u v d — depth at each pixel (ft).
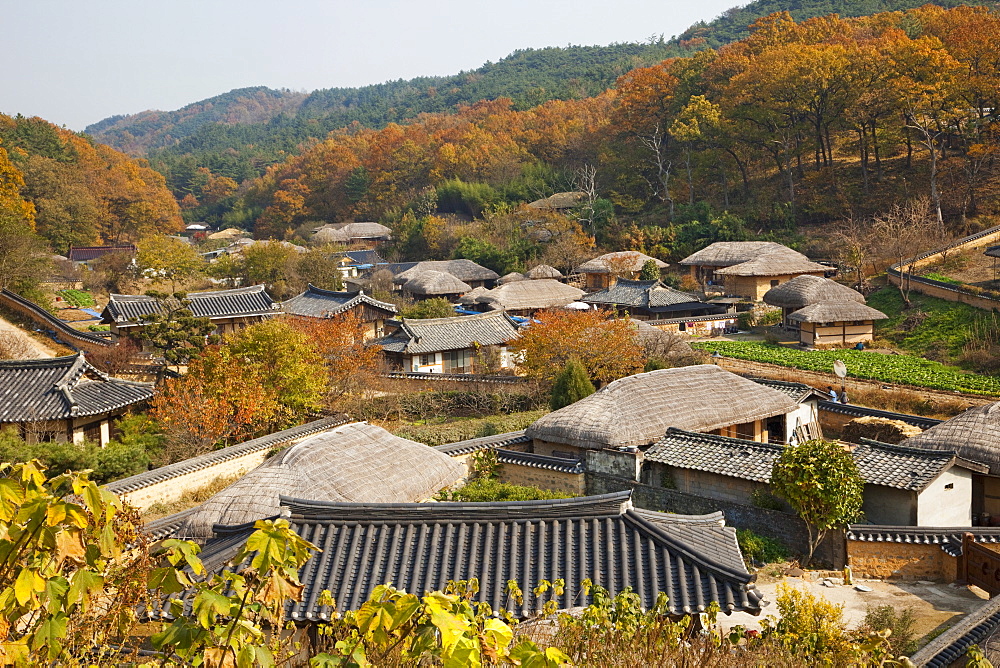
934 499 57.21
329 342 96.99
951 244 159.33
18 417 71.72
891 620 42.14
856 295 137.59
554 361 94.79
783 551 55.62
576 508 35.81
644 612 28.60
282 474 49.16
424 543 35.32
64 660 13.75
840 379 105.91
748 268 167.53
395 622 13.04
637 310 166.91
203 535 45.75
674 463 63.41
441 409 94.68
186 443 72.59
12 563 11.91
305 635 31.81
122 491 59.41
